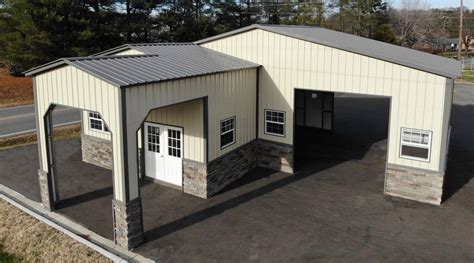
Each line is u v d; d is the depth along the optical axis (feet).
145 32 117.80
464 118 75.56
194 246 31.81
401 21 213.25
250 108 46.85
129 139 30.50
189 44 52.11
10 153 54.85
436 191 38.63
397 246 31.53
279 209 38.04
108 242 32.53
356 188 42.88
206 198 40.42
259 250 31.17
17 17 94.73
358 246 31.58
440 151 37.96
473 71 145.89
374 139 61.87
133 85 30.07
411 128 39.01
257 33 46.75
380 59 39.65
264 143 48.44
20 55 97.81
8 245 33.01
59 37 94.79
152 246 31.86
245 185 43.86
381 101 93.81
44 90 35.01
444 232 33.60
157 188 42.75
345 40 54.95
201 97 38.22
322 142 60.49
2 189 42.70
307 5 184.65
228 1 144.97
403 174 39.93
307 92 67.72
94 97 31.09
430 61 46.47
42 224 34.88
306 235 33.30
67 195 41.04
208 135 39.86
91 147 49.93
